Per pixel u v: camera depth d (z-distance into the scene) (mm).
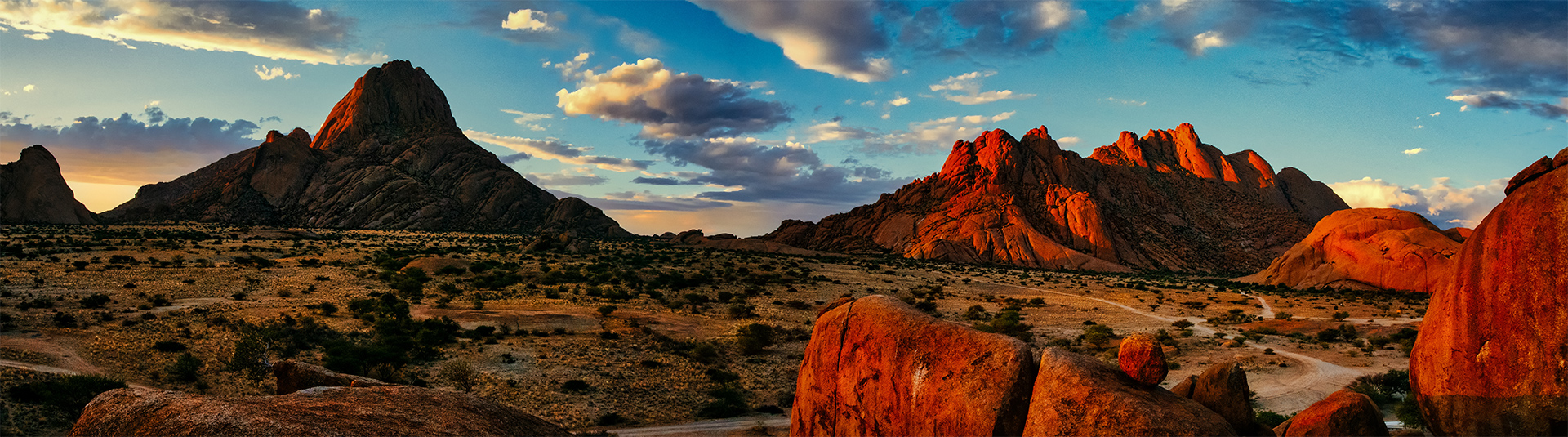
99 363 41188
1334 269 122938
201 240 126750
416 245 149500
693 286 92438
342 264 99125
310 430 5586
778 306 80688
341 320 59219
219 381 40500
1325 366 50438
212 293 68688
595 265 107062
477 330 57625
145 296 64000
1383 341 59969
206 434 5336
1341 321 74625
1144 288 120188
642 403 42094
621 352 53031
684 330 63625
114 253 96250
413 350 49906
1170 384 44844
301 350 48219
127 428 5578
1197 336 66000
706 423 38719
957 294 100875
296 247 123250
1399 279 113312
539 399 41094
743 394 45125
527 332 58562
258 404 6020
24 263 79062
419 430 6328
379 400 6832
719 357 54031
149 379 39562
